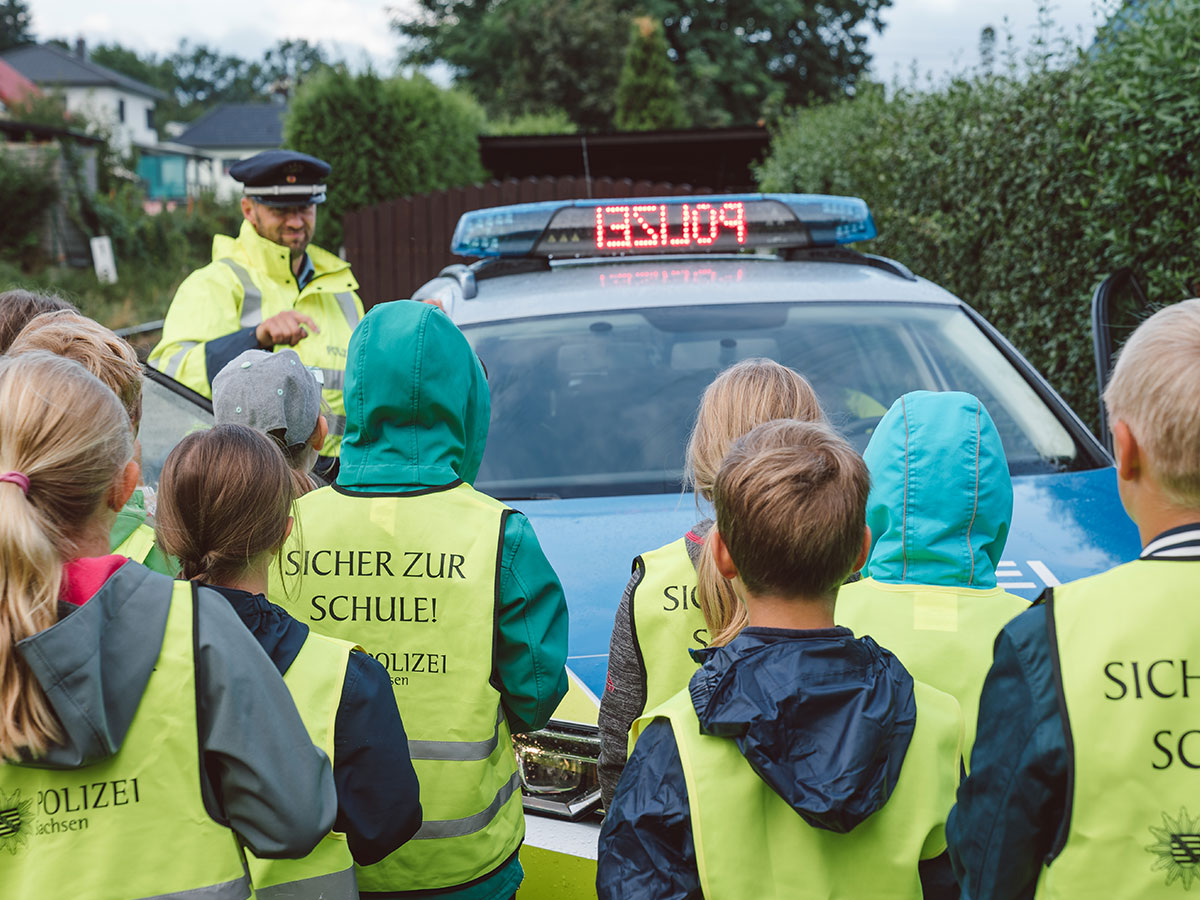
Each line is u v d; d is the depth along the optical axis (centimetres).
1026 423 371
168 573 223
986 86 632
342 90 1535
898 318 405
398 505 217
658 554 218
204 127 8375
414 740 209
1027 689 140
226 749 158
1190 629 135
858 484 165
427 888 207
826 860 157
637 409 373
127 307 2269
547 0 3475
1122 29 514
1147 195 483
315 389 254
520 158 1784
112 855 152
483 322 407
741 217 455
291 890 178
